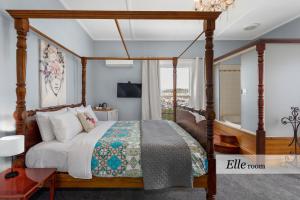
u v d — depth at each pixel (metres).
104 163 1.96
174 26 4.33
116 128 2.98
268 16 3.80
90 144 2.06
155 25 4.26
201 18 1.87
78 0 3.18
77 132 2.52
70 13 1.80
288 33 4.03
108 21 4.00
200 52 5.35
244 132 3.70
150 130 2.75
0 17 1.88
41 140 2.34
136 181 2.00
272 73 3.25
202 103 5.26
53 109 2.72
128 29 4.51
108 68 5.31
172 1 3.23
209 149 1.95
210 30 1.91
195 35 4.96
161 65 5.45
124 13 1.81
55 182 1.98
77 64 4.03
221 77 5.33
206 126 2.00
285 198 2.25
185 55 5.35
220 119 5.25
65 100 3.34
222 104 5.33
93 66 5.27
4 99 1.94
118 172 1.95
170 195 2.33
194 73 5.32
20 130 1.91
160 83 5.32
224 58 4.20
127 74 5.32
